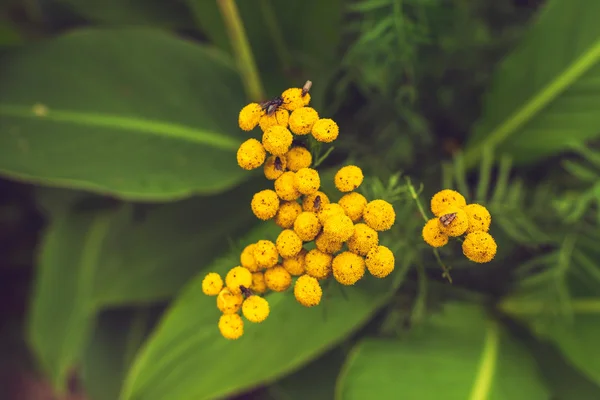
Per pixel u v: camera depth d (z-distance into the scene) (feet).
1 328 3.34
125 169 2.00
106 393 2.64
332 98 2.37
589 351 2.07
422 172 2.27
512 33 2.31
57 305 2.52
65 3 2.70
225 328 1.57
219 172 2.04
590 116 2.07
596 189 1.92
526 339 2.35
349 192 1.60
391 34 2.01
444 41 2.18
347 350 2.37
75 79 2.05
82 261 2.52
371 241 1.54
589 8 2.01
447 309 2.14
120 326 2.78
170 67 2.11
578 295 2.17
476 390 1.97
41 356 2.50
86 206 2.71
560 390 2.24
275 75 2.40
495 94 2.21
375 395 1.96
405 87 2.13
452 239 1.80
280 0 2.27
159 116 2.06
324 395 2.38
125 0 2.69
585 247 2.05
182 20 2.72
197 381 1.93
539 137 2.15
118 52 2.08
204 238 2.31
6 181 3.15
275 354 1.93
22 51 2.06
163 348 1.96
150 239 2.33
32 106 2.01
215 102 2.14
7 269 3.34
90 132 2.02
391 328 2.09
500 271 2.13
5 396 3.53
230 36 2.13
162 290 2.27
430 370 2.00
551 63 2.07
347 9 2.29
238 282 1.57
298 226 1.54
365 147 2.19
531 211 2.02
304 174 1.55
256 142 1.56
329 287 1.69
